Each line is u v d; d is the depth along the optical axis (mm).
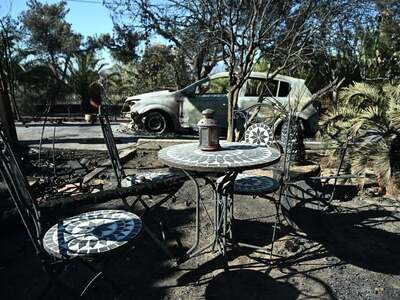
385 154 4645
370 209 4156
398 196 4520
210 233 3512
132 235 2205
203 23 6883
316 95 5027
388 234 3514
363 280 2715
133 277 2775
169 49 15617
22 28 22328
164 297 2535
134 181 3381
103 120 3365
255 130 4352
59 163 5898
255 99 8156
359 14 7844
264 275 2793
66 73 19750
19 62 18688
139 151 7156
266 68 10062
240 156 2686
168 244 3295
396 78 9969
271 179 3422
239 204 4289
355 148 4859
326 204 3898
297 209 3766
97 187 4691
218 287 2645
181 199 4473
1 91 4945
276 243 3293
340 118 5672
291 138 3080
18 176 2064
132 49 14680
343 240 3381
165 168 5879
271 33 6340
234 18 6133
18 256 3088
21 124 12359
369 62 10766
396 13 9938
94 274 2799
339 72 10633
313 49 7074
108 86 19172
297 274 2801
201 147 2869
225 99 8633
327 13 6496
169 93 9242
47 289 2342
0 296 2549
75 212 3918
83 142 7984
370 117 4848
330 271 2842
